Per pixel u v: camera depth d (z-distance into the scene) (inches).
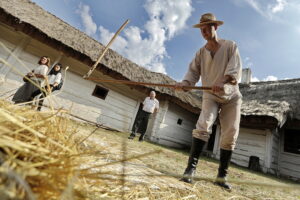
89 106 340.5
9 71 283.0
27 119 33.4
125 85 376.5
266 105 371.6
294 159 359.9
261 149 354.6
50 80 166.9
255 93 502.0
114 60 376.2
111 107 360.5
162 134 398.9
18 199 16.1
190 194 58.1
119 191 38.6
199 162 221.5
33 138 28.8
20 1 333.1
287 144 378.3
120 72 346.3
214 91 88.3
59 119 36.2
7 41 292.8
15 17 263.9
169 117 414.6
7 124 28.5
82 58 312.2
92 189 33.3
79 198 24.1
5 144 23.0
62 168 25.1
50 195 21.1
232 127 94.9
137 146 173.9
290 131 380.5
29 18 286.5
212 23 92.7
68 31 347.6
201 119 95.1
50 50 318.0
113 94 364.2
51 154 27.3
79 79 337.4
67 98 323.9
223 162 96.3
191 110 421.4
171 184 62.7
